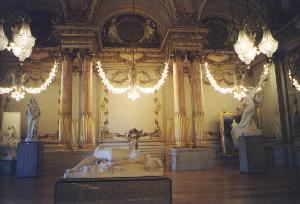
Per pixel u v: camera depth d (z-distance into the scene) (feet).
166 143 55.57
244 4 56.44
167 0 50.96
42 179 34.58
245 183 25.94
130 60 58.65
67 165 44.27
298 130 48.37
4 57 54.34
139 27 59.82
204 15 60.49
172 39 50.44
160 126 57.36
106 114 56.54
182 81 49.49
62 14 52.37
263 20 53.16
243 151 35.60
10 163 45.06
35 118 40.29
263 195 19.39
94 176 14.62
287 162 49.88
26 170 37.40
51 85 55.31
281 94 52.11
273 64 53.06
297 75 48.08
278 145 51.34
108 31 59.00
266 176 31.48
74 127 53.01
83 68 47.70
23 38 30.71
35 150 37.96
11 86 53.78
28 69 55.06
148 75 58.90
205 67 57.77
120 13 59.47
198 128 48.21
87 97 46.88
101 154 16.24
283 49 51.67
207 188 23.35
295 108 49.14
